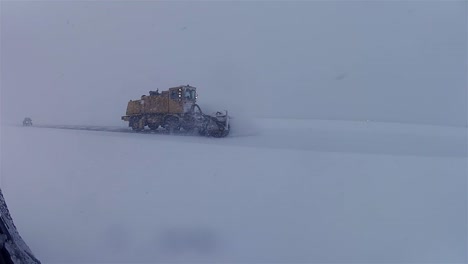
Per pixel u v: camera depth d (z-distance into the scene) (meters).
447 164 10.93
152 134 20.31
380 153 12.90
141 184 8.68
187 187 8.55
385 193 8.22
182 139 17.53
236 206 7.33
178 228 6.17
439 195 8.08
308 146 15.16
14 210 6.64
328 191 8.35
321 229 6.29
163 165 10.66
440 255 5.41
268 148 14.12
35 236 5.62
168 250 5.40
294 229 6.28
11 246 3.11
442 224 6.52
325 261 5.21
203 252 5.39
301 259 5.27
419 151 14.03
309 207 7.32
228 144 15.51
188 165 10.78
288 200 7.73
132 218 6.53
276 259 5.26
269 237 5.95
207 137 19.94
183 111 20.78
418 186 8.73
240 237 5.91
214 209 7.11
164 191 8.17
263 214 6.91
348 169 10.34
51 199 7.34
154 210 6.98
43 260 4.90
